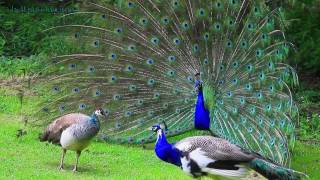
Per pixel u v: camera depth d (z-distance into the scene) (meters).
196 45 11.34
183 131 11.22
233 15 11.38
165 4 11.82
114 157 11.20
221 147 8.41
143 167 10.79
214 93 10.91
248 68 10.96
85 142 9.75
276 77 10.74
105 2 12.84
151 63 11.62
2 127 12.41
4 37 18.59
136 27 11.88
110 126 11.62
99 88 11.73
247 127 10.57
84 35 12.03
